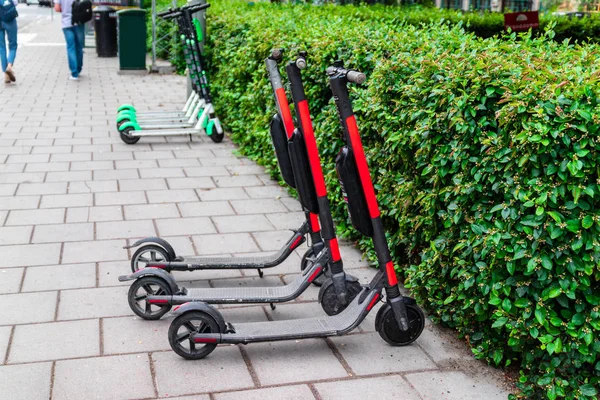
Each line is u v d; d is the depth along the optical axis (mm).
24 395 3059
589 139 2893
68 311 3865
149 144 7922
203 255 4770
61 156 7211
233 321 3859
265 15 8477
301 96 3541
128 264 4551
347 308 3613
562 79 3137
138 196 6008
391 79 4203
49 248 4758
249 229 5312
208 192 6215
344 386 3234
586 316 3016
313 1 11203
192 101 8688
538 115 2973
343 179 3367
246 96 7379
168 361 3396
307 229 4316
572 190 2906
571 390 3068
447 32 4855
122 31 13281
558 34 10219
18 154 7203
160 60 14969
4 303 3920
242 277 4480
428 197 3715
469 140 3447
